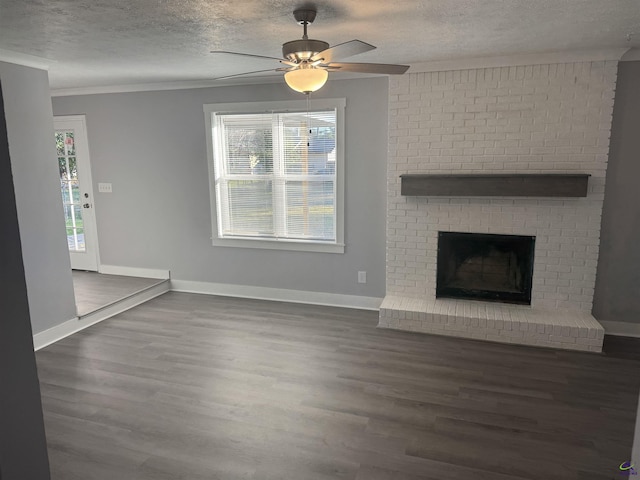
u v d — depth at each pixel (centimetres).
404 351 375
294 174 485
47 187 392
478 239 414
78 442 257
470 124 397
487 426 270
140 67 408
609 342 389
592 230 384
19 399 120
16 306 117
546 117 379
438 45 332
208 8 243
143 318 458
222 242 523
